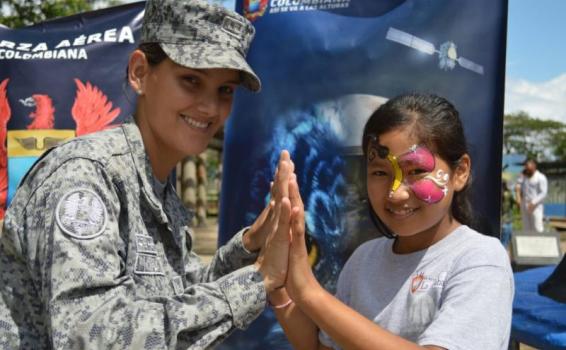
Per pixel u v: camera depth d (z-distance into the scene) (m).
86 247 1.48
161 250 1.79
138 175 1.73
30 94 3.66
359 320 1.60
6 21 8.41
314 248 2.98
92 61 3.66
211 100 1.75
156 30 1.73
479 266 1.64
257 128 3.08
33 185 1.61
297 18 3.00
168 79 1.73
